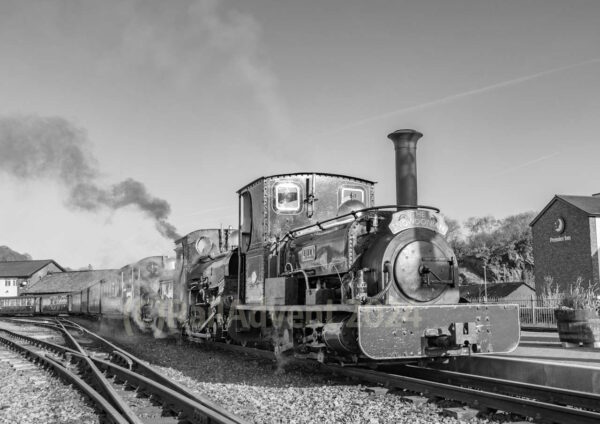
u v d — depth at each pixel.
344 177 11.93
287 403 7.70
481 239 73.69
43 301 49.44
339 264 9.48
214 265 15.37
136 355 14.27
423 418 6.71
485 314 9.02
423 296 9.00
